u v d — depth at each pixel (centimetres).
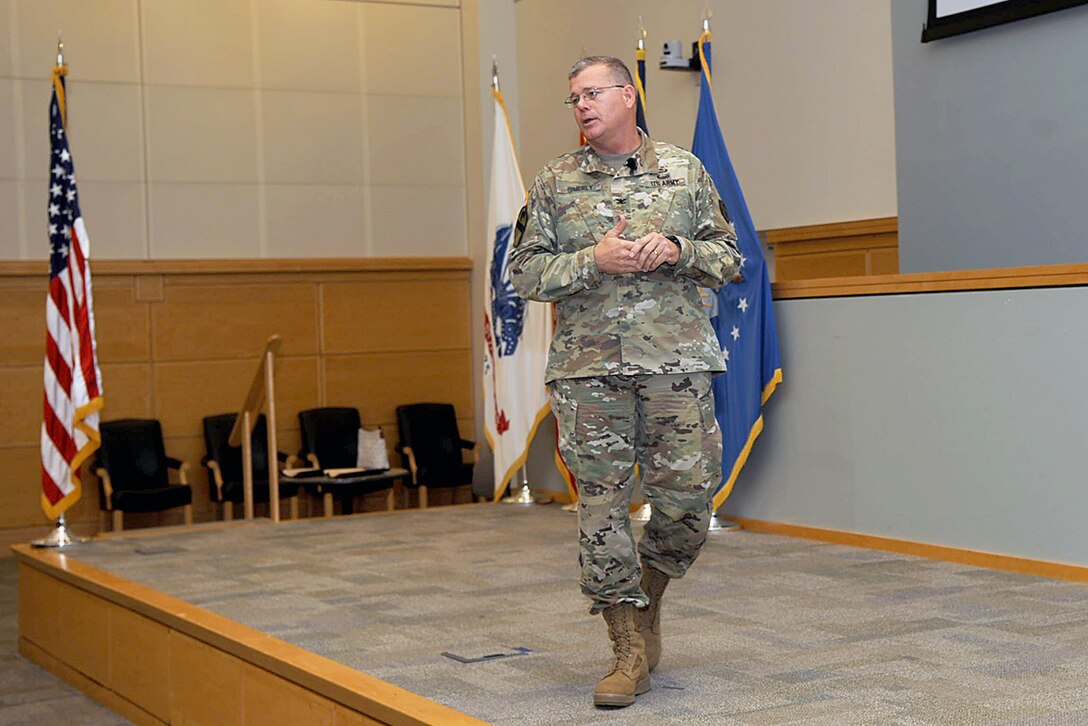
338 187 1166
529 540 703
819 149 867
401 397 1184
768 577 557
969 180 704
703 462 356
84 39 1071
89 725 575
